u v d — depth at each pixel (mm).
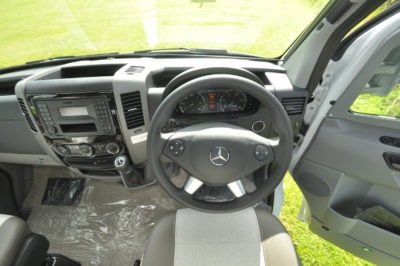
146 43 4430
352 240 1250
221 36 4867
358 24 994
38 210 1833
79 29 5879
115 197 1888
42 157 1545
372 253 1193
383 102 980
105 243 1614
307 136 1307
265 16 6320
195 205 891
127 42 4699
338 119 1123
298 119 1291
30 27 6023
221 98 1104
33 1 7906
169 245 919
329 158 1192
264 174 1334
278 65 1525
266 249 899
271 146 877
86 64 1430
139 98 1118
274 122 837
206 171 856
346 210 1269
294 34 1584
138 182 1566
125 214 1775
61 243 1626
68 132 1186
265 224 986
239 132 870
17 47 4414
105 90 1063
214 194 1131
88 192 1932
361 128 1060
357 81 1005
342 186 1207
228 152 835
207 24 5973
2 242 881
